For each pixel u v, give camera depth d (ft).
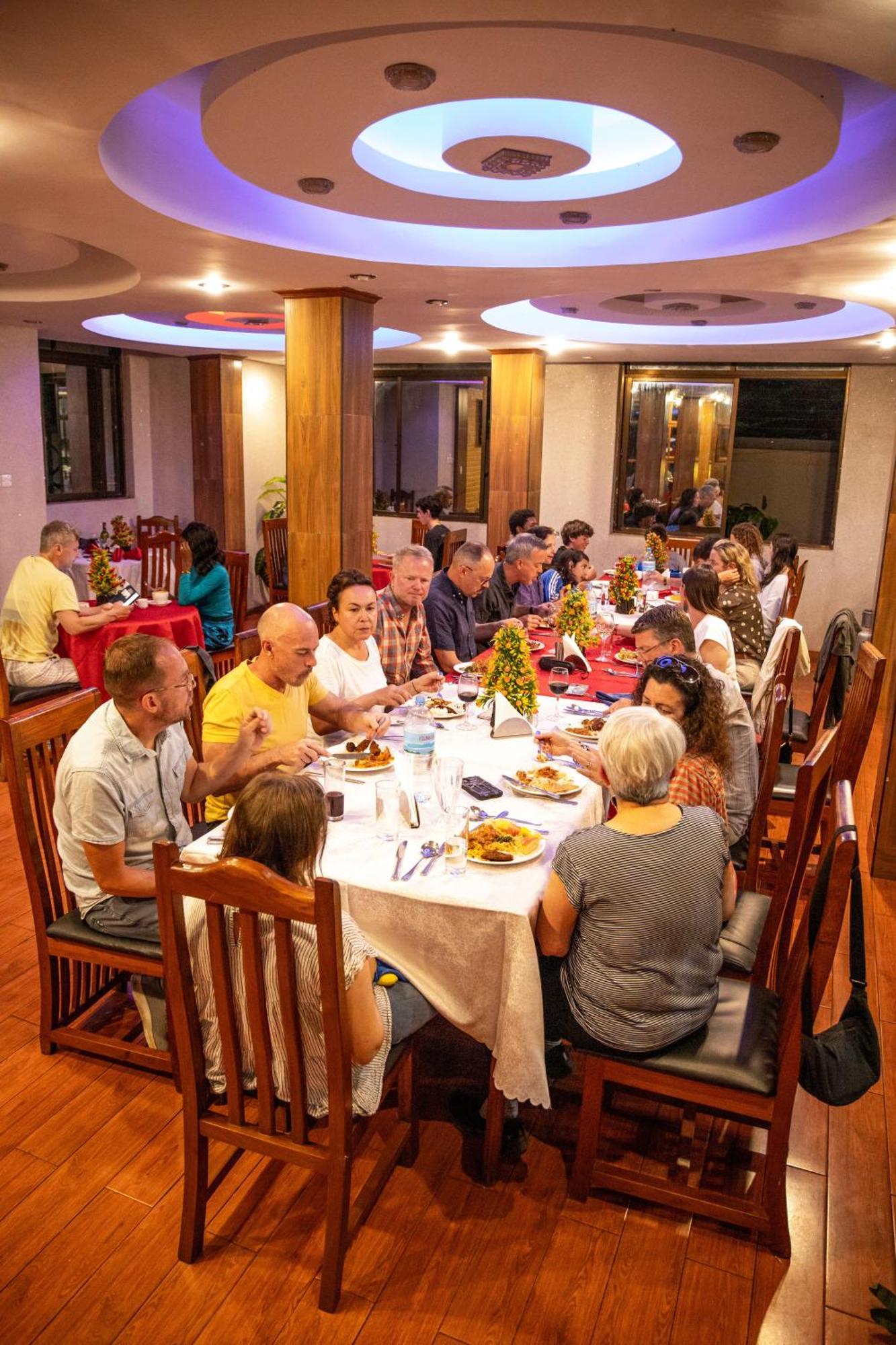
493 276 18.75
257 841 5.99
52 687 17.79
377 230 17.52
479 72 9.52
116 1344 6.31
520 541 18.62
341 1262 6.55
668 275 18.34
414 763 9.10
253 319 28.96
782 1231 7.13
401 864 7.64
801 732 15.07
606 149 13.89
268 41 8.61
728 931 8.89
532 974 7.04
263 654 9.99
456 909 7.15
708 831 6.89
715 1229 7.48
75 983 9.38
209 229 15.15
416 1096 8.08
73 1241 7.14
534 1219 7.50
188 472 36.47
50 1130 8.29
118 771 8.16
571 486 34.63
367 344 21.61
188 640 19.72
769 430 33.24
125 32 8.37
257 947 5.94
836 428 32.24
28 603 17.70
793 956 6.79
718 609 13.93
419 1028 7.29
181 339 31.83
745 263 16.83
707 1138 8.41
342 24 8.27
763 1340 6.52
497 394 31.12
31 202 13.62
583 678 14.64
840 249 15.43
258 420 37.09
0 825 14.49
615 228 17.26
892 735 13.56
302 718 10.52
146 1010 8.73
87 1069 9.10
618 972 6.91
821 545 32.19
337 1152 6.26
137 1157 8.00
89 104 10.00
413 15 8.07
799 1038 6.62
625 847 6.73
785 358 30.48
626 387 33.32
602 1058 7.22
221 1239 7.18
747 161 11.92
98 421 34.42
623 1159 8.12
